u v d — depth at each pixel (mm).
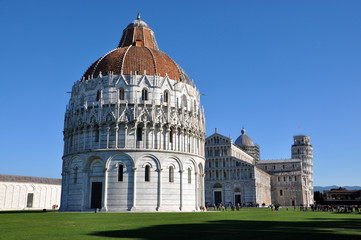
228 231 30375
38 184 154125
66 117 88938
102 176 77125
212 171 167250
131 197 74812
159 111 80562
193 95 89812
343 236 26547
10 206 140875
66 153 86625
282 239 24297
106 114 79125
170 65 90438
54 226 34906
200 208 87812
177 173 80000
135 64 85625
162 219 47312
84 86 84938
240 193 161000
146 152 77125
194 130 87312
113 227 33812
